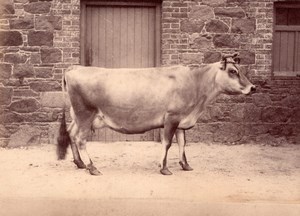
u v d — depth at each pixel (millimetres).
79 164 7020
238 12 9102
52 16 8867
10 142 8883
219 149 8672
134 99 6613
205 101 6848
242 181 6457
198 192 5898
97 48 9234
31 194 5734
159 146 8883
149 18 9242
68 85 6688
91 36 9211
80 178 6504
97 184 6207
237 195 5785
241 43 9148
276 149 8742
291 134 9289
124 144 9055
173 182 6344
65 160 7637
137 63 9297
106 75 6672
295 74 9414
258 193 5902
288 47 9406
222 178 6598
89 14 9172
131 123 6711
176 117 6656
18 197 5586
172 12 9031
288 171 7078
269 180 6547
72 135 6930
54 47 8898
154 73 6723
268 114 9234
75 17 8898
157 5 9172
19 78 8883
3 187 6039
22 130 8930
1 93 8883
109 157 7910
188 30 9062
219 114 9180
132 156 8008
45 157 7875
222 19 9094
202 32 9086
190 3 9031
